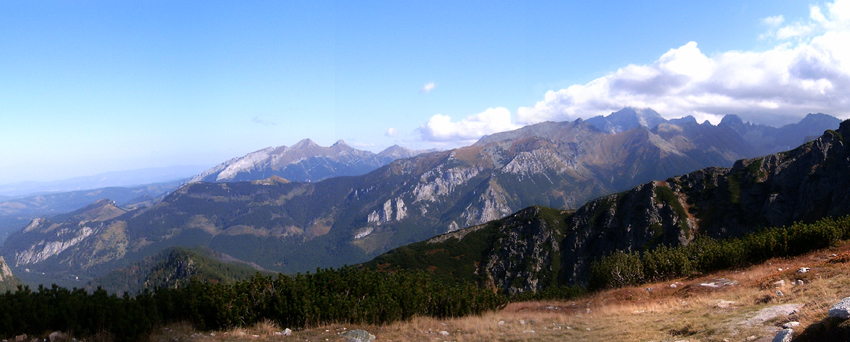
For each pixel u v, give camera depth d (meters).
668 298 30.98
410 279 30.12
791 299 18.72
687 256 46.03
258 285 23.52
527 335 21.05
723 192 172.38
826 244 35.78
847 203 134.25
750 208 160.50
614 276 48.50
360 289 26.34
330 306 23.06
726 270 39.25
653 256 47.06
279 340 18.28
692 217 169.50
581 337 19.92
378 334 20.98
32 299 16.22
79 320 16.17
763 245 38.81
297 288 23.39
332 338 18.97
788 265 31.98
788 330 12.43
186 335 18.34
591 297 43.75
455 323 25.23
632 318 23.44
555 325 23.92
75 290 17.88
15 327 15.22
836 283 19.34
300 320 22.09
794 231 38.12
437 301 28.61
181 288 24.06
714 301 23.66
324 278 26.70
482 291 34.12
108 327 16.06
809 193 148.50
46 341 15.04
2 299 15.61
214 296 21.48
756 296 21.97
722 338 14.91
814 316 13.40
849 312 11.14
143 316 16.78
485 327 23.45
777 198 155.50
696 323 18.16
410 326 23.58
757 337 13.78
